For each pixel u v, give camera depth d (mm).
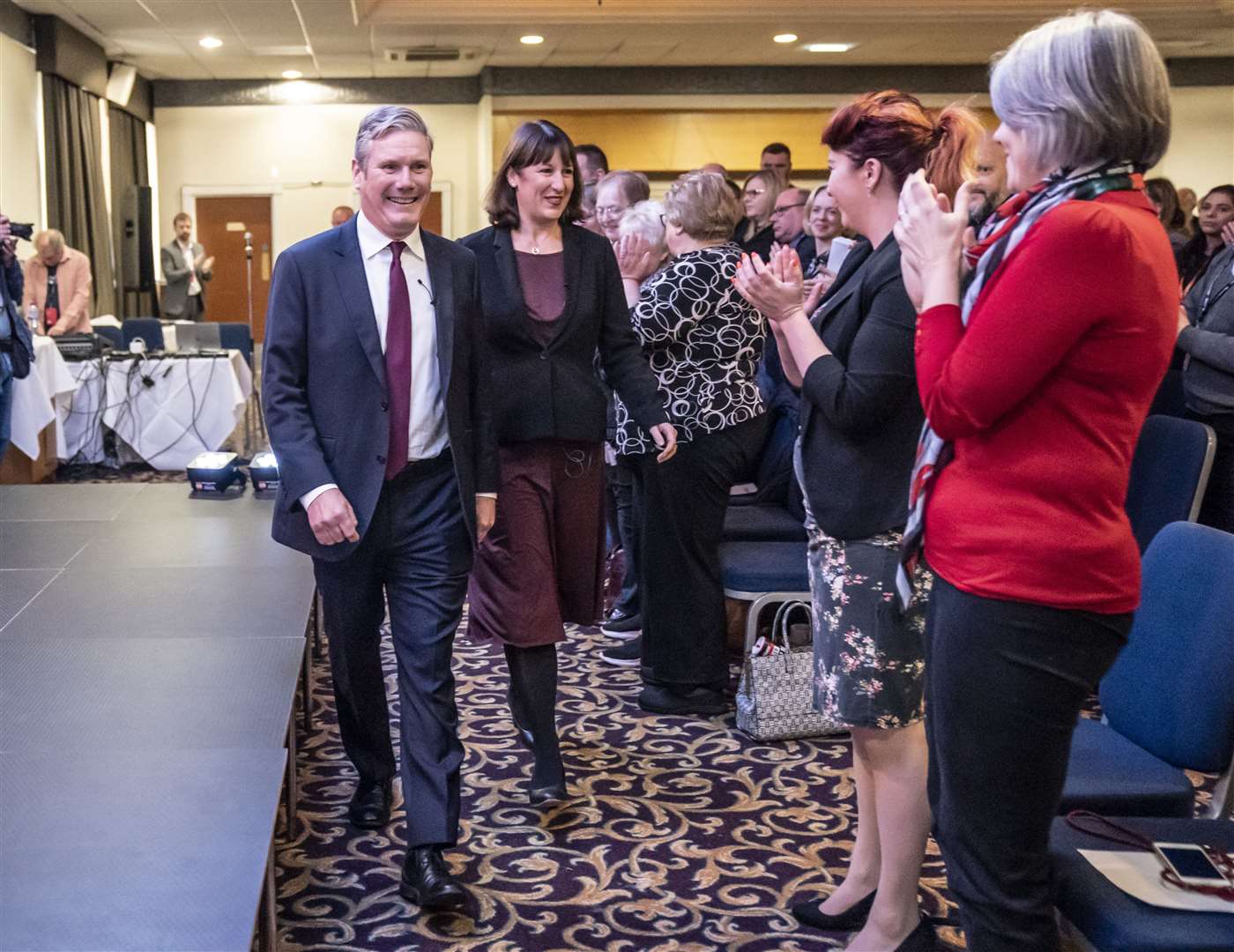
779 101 14367
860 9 11219
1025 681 1654
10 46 10711
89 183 12391
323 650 4496
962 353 1617
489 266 2986
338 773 3355
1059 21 1607
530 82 14234
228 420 8211
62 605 3225
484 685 4121
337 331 2549
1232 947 1687
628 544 4555
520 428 2949
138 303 14195
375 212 2533
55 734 2311
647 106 14328
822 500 2254
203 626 3039
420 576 2629
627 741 3602
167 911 1665
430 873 2518
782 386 4676
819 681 2330
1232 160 14508
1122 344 1579
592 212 5090
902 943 2264
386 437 2562
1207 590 2287
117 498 4688
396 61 13617
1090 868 1855
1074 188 1588
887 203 2232
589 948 2459
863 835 2479
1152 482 3617
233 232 15234
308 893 2660
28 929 1615
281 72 14477
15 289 5504
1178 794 2195
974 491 1686
